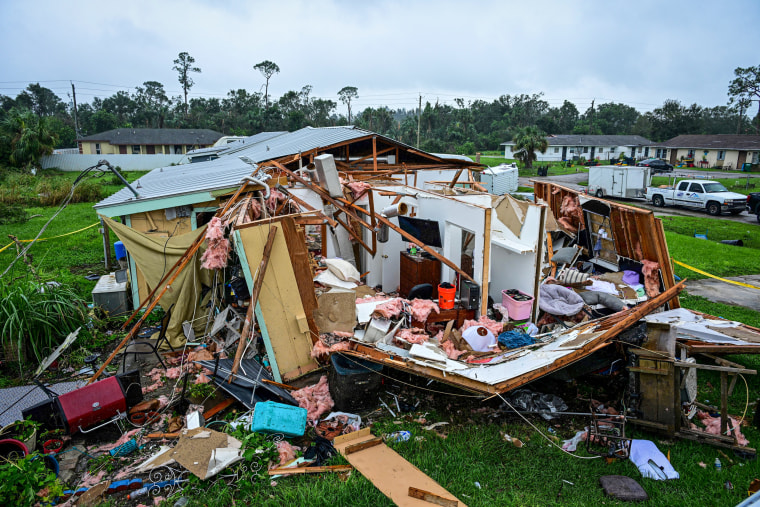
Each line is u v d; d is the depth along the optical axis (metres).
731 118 100.25
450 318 8.35
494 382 5.75
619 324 6.30
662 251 9.73
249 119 75.69
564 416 6.72
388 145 16.69
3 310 7.97
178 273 8.32
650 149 61.31
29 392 7.01
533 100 113.00
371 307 8.25
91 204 28.05
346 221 11.52
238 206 8.93
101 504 4.93
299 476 5.32
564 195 12.62
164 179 14.52
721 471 5.61
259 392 6.89
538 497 5.11
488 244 8.09
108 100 102.56
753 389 7.60
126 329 9.57
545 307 8.59
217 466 5.21
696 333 7.70
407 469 5.24
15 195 27.22
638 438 6.22
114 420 6.11
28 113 43.16
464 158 26.11
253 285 7.21
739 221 24.19
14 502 4.58
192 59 97.25
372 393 6.73
